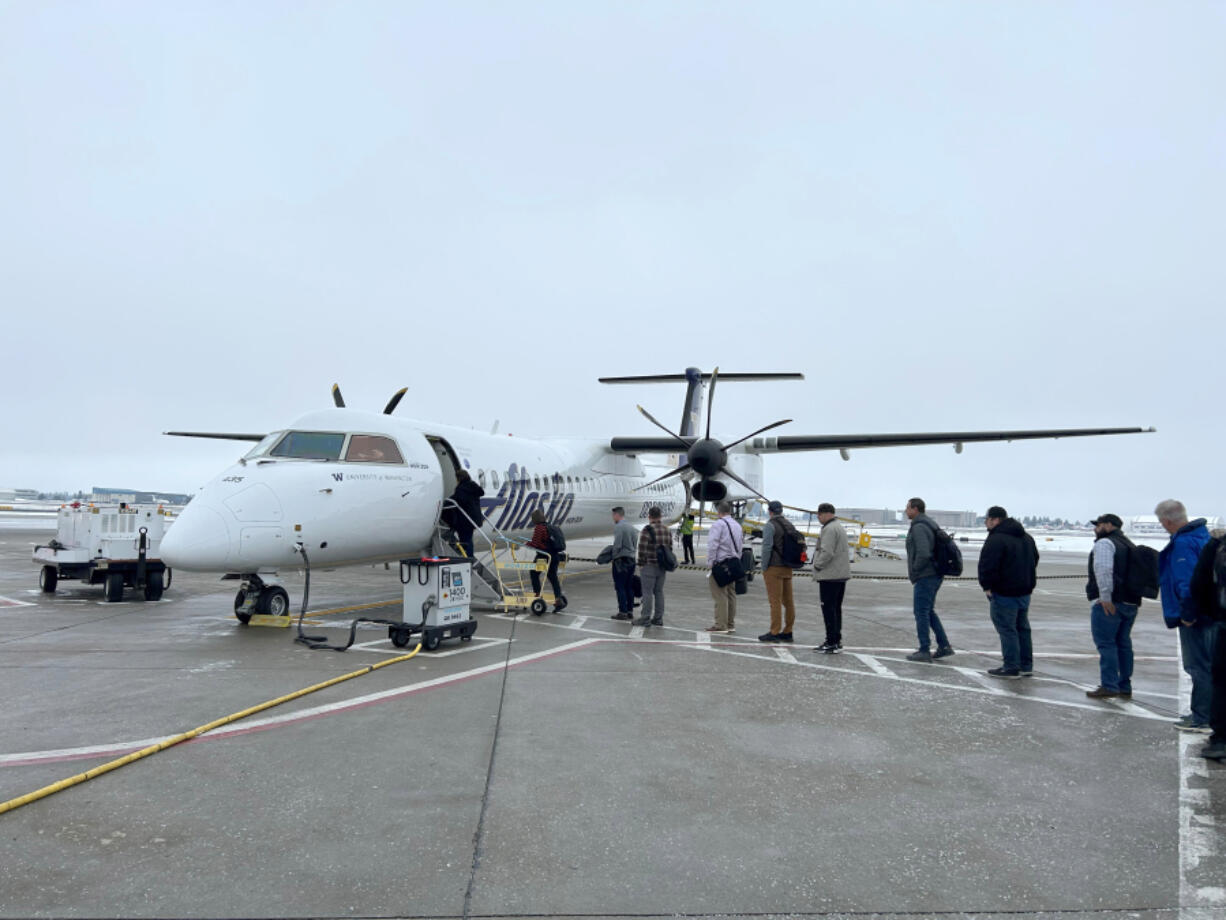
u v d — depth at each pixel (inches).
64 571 502.3
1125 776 182.5
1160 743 209.9
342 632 361.1
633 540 431.8
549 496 578.2
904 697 257.8
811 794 167.0
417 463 423.2
